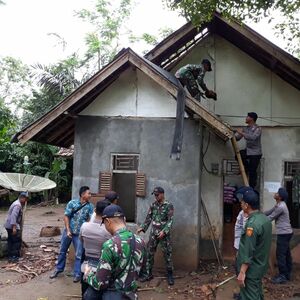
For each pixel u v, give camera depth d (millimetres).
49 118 8195
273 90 9227
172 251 8266
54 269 8195
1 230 12750
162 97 8469
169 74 8750
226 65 9453
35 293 6797
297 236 8930
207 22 8594
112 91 8695
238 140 8594
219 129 7484
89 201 7773
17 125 23234
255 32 8109
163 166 8414
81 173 8742
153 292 6953
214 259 8953
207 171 9125
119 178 10781
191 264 8195
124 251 3807
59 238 11898
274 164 9086
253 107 9281
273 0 6980
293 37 7664
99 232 5047
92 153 8719
